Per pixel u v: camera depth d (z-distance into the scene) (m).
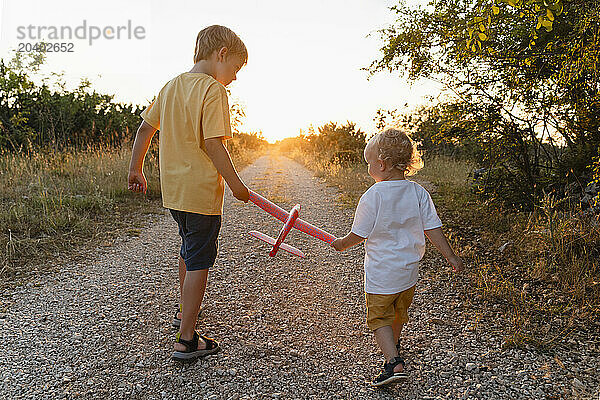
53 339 2.96
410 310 3.47
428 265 4.37
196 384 2.50
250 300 3.66
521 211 5.75
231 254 4.88
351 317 3.40
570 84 4.97
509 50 5.35
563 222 4.47
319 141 20.20
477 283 3.88
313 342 3.01
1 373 2.55
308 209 7.57
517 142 5.90
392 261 2.47
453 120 6.27
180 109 2.58
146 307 3.48
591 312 3.28
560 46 4.71
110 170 8.61
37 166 8.27
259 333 3.11
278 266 4.52
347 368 2.71
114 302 3.57
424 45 6.09
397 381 2.39
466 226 5.57
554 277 3.87
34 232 5.16
